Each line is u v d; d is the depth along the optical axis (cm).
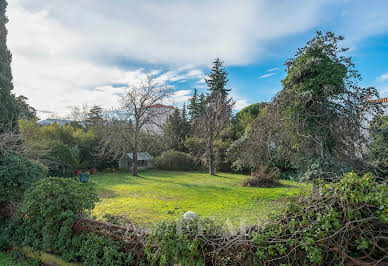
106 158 2275
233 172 2266
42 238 403
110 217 404
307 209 235
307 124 682
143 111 2077
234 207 892
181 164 2495
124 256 321
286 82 746
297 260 227
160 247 284
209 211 834
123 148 2047
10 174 540
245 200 1023
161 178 1888
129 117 2045
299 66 707
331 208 217
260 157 834
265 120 742
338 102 680
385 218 194
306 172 676
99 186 1457
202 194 1193
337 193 224
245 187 1418
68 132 2280
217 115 2089
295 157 733
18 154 659
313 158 679
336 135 670
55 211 399
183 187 1432
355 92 661
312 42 725
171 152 2548
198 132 2278
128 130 2039
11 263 403
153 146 2434
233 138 2481
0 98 692
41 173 644
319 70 684
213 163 2142
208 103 2200
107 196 1141
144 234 327
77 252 360
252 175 1530
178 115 3222
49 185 413
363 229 205
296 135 703
